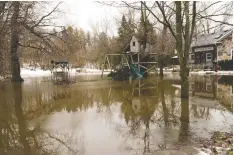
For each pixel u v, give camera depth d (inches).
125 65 1113.4
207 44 1427.2
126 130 287.9
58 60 998.4
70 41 975.0
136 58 1143.6
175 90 618.2
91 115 371.2
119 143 245.1
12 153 231.5
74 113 388.5
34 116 374.3
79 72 1675.7
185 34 449.1
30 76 1349.7
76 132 287.6
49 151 233.3
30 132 293.4
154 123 315.0
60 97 557.6
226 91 579.5
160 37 1090.1
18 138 273.0
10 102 504.4
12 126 320.5
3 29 295.6
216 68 1269.7
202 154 202.4
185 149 217.6
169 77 1055.0
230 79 881.5
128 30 1320.1
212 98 484.1
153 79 964.6
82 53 2187.5
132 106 433.4
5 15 291.7
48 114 386.0
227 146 215.2
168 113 368.8
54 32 880.3
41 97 564.1
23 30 375.6
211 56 1433.3
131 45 1126.4
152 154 212.7
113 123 322.0
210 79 891.4
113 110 405.1
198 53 1524.4
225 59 1365.7
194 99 477.1
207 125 298.8
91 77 1170.6
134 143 243.4
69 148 237.8
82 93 615.5
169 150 218.4
